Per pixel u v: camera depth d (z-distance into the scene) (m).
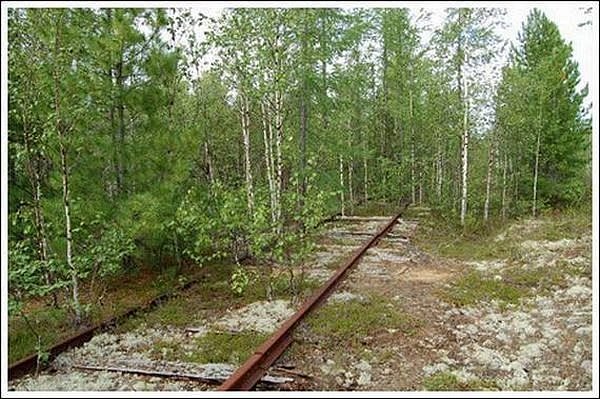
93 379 5.34
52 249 7.86
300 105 15.19
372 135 24.23
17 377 5.46
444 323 7.03
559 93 20.66
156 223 8.91
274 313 7.43
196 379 5.28
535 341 6.43
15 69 6.72
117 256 7.68
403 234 14.59
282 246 8.23
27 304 8.27
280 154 8.98
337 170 19.83
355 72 19.72
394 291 8.52
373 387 5.18
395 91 23.64
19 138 7.71
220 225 8.62
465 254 12.12
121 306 8.07
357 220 17.59
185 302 8.13
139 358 5.90
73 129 8.00
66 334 6.79
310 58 10.85
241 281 8.79
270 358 5.65
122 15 9.04
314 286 8.70
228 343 6.31
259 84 8.91
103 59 8.82
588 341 6.16
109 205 8.91
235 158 16.38
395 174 22.28
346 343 6.25
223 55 9.59
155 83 9.71
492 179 20.41
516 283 9.17
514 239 13.55
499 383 5.25
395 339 6.42
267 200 9.41
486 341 6.42
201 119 12.18
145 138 9.55
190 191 8.62
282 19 8.60
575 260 10.38
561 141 20.41
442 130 19.41
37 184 7.32
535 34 22.30
